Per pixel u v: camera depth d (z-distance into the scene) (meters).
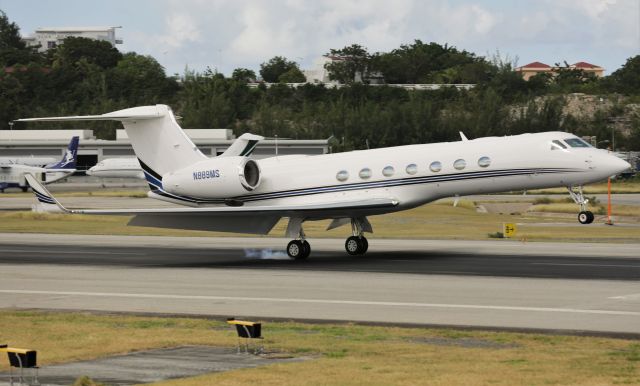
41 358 28.88
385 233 83.62
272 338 31.80
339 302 40.34
